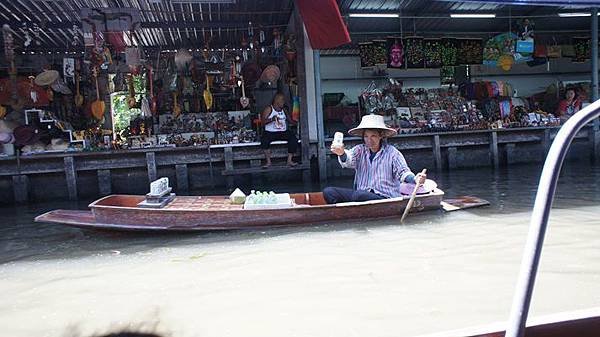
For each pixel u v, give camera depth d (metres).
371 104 12.16
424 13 11.67
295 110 10.74
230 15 10.89
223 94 12.50
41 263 4.65
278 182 10.54
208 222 5.50
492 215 5.80
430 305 3.27
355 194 5.95
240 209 5.54
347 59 14.78
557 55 13.10
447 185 8.86
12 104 10.44
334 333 2.92
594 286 3.46
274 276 3.98
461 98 13.03
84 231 5.98
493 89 13.18
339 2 10.55
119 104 12.73
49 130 10.30
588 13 11.84
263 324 3.10
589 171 9.76
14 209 8.64
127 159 9.97
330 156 10.83
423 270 3.96
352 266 4.14
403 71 15.07
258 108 13.44
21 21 10.61
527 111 13.00
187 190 10.07
